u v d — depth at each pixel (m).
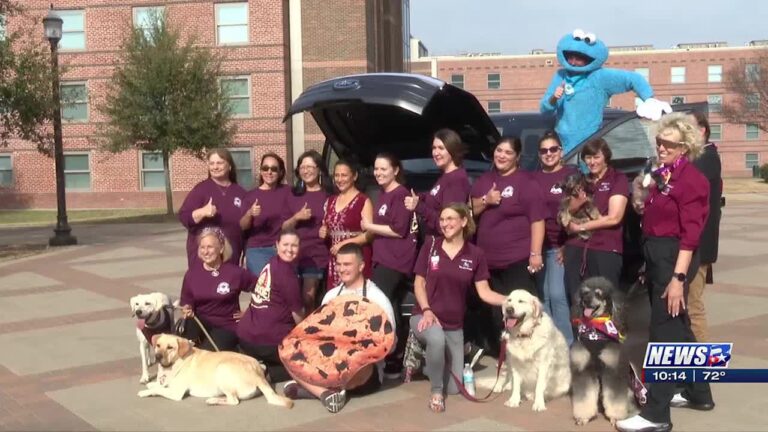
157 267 12.46
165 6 30.00
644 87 6.96
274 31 29.67
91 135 28.22
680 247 4.40
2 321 8.35
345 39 30.00
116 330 7.82
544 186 5.96
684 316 4.59
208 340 6.05
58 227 16.11
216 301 5.98
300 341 5.43
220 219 6.63
